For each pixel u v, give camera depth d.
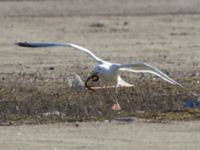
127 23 37.09
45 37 32.38
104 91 18.41
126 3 46.91
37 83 20.47
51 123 15.58
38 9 44.69
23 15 41.44
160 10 43.31
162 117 15.95
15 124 15.57
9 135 14.59
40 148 13.59
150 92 18.59
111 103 17.36
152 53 27.31
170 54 26.97
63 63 24.88
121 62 25.11
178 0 47.56
